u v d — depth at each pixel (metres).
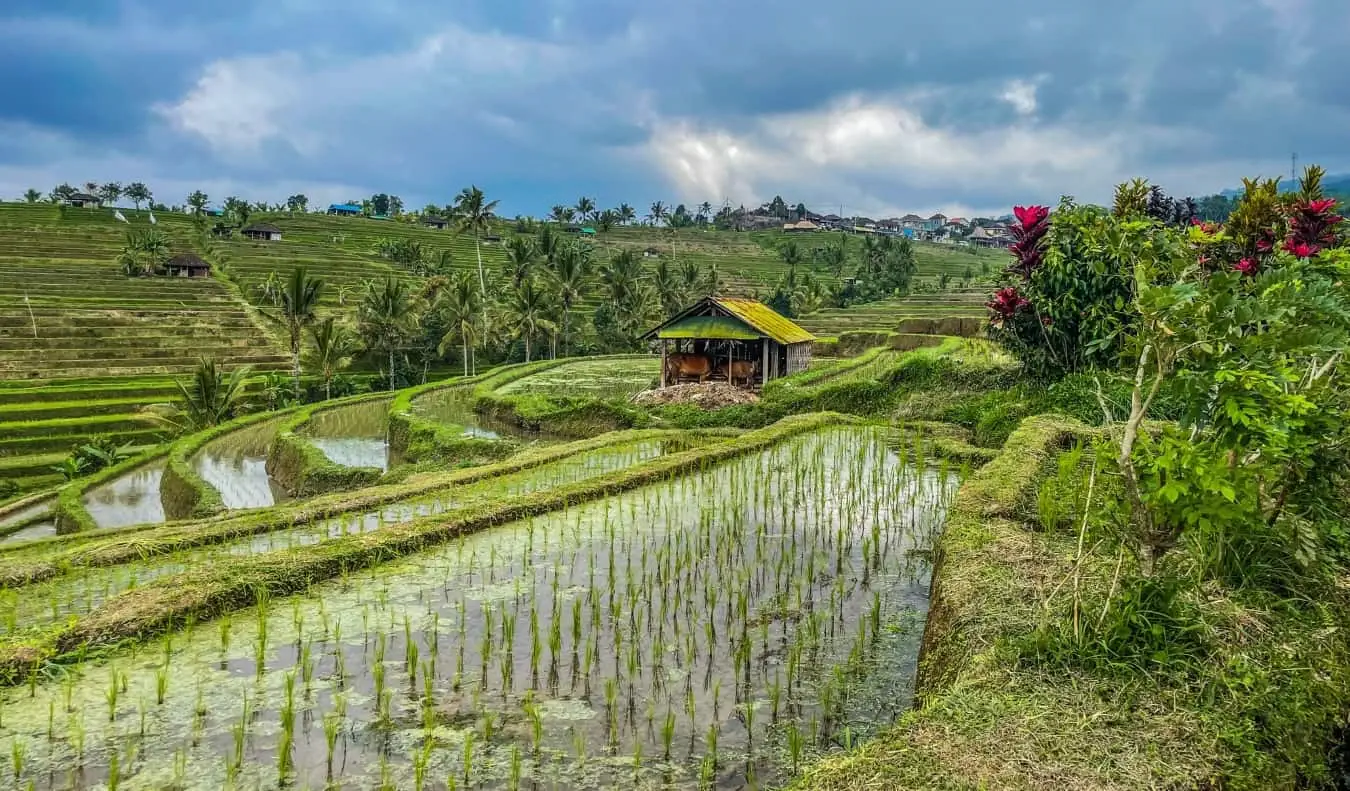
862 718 5.79
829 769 4.04
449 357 63.12
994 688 4.74
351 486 20.06
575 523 10.93
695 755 5.30
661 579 8.55
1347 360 5.98
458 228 64.12
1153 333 5.14
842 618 7.56
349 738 5.45
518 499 11.59
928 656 6.09
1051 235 17.16
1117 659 4.96
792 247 111.81
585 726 5.64
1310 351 5.20
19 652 6.33
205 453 27.50
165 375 48.91
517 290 62.75
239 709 5.82
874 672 6.46
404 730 5.56
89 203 125.81
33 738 5.39
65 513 21.06
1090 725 4.35
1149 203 17.83
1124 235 6.04
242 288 72.69
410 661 6.31
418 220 149.75
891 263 85.00
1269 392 4.95
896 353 38.38
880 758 4.05
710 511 11.37
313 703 5.91
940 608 6.40
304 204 157.75
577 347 64.88
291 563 8.48
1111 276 14.64
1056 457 11.84
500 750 5.33
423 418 27.61
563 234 136.00
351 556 8.90
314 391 48.97
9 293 61.41
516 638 7.10
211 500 18.95
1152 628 5.00
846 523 10.77
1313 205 13.25
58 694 6.01
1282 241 13.49
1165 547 5.43
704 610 7.76
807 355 36.69
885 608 7.81
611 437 19.38
